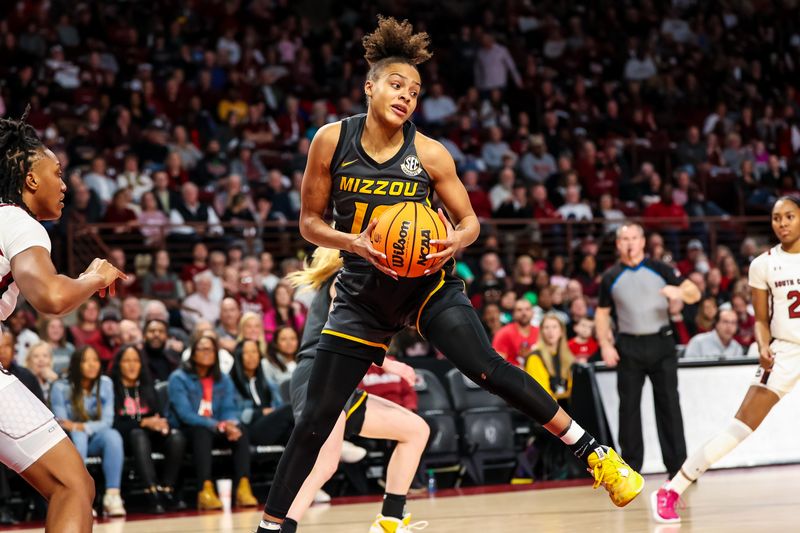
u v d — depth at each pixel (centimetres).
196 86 1922
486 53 2161
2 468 909
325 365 455
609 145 2000
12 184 391
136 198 1566
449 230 432
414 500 895
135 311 1150
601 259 1650
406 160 446
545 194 1736
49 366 985
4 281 372
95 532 743
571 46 2339
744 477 906
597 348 1188
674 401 924
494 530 596
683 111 2238
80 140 1636
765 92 2397
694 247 1614
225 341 1095
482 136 1989
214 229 1524
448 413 1062
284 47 2128
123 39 2008
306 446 455
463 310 441
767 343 671
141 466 950
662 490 614
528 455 1116
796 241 673
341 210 453
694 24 2464
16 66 1845
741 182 1955
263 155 1794
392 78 438
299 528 686
